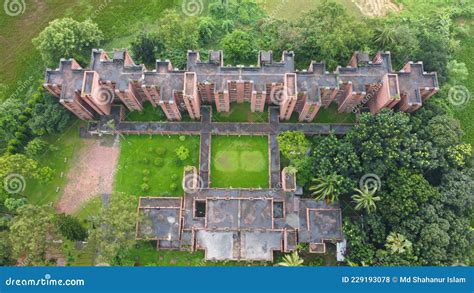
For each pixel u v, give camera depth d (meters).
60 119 100.00
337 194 90.06
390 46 101.81
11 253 88.50
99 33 107.25
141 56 106.81
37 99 102.25
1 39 112.50
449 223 86.06
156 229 92.12
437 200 87.88
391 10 116.00
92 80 92.38
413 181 87.19
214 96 98.56
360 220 91.19
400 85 94.75
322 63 95.50
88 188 100.31
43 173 95.38
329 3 104.19
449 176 90.31
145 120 104.69
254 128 102.94
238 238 94.62
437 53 100.06
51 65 103.88
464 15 114.94
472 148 102.69
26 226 84.69
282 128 102.88
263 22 111.38
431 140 92.19
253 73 95.06
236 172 100.94
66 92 93.62
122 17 114.44
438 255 83.06
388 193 89.00
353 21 101.19
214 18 113.19
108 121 102.25
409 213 86.56
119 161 101.94
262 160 101.81
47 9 115.19
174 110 97.44
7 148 99.56
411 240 85.75
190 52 96.75
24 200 94.81
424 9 115.62
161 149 101.69
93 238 87.94
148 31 112.69
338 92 99.50
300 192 96.50
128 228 85.62
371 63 96.12
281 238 94.25
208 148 101.19
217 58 96.31
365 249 87.06
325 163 89.88
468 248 86.44
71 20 103.00
